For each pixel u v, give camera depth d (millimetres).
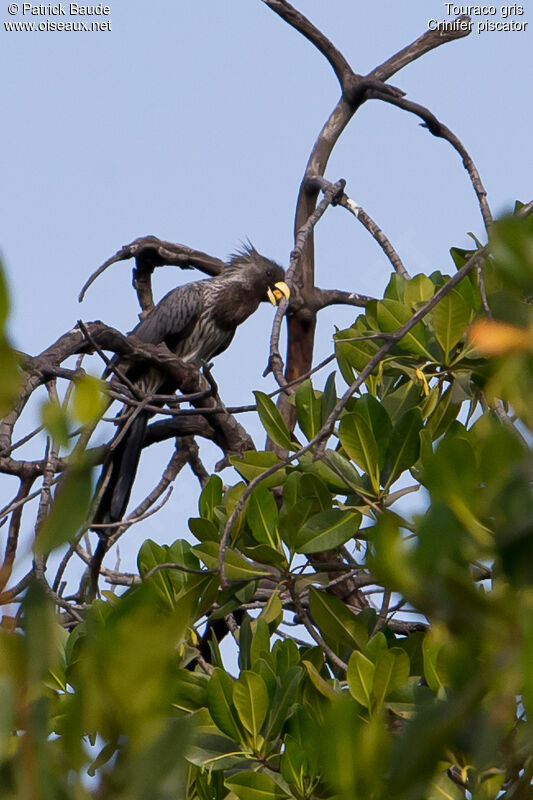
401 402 6855
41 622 1674
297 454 5676
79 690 1739
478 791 3129
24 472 8547
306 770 4668
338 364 7078
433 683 4535
